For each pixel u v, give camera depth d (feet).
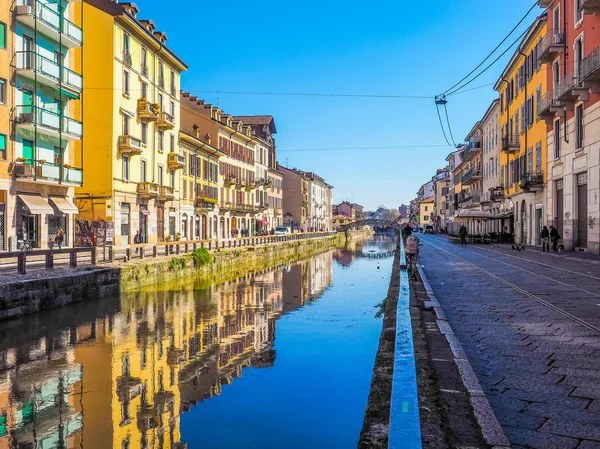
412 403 12.19
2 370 32.42
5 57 80.89
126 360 35.14
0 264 67.05
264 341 41.50
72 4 101.30
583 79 76.95
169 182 143.33
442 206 353.92
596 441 12.85
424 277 53.42
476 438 12.47
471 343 23.90
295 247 186.80
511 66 140.15
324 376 31.60
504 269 61.62
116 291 64.85
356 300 65.92
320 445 21.39
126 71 118.32
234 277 96.89
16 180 83.05
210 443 21.56
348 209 598.34
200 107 180.86
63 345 39.06
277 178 276.82
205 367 33.65
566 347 22.53
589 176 82.58
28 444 21.48
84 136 111.86
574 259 71.67
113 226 110.73
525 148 126.31
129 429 23.06
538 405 15.60
